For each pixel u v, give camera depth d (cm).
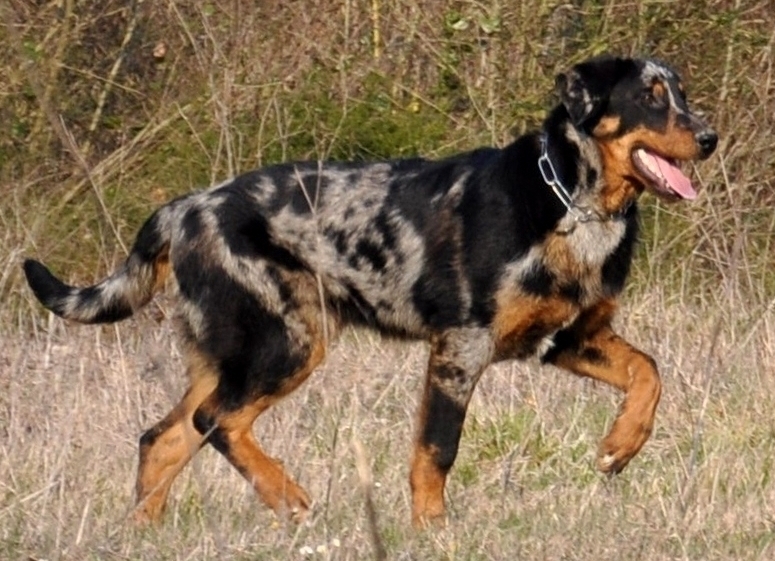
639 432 1070
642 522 1017
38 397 1265
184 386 1310
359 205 1131
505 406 1316
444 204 1110
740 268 1630
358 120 1817
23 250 1519
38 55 1788
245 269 1123
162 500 1084
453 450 1077
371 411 1283
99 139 1878
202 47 1888
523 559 938
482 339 1091
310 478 1148
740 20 1870
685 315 1530
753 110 1842
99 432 1219
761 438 1239
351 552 934
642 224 1700
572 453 1215
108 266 1688
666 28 1850
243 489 1128
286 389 1132
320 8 1892
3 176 1806
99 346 1382
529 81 1827
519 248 1079
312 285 1135
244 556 930
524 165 1087
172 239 1150
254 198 1139
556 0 1822
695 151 1075
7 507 1014
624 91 1088
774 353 1413
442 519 1038
